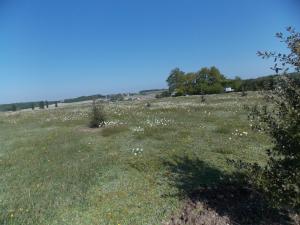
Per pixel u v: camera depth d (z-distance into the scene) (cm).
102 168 1065
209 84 8794
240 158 1106
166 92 9244
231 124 1808
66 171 1048
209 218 685
